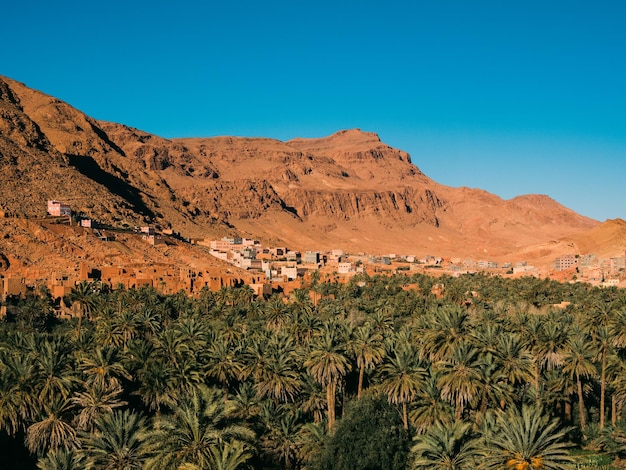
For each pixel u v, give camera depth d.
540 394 62.66
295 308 104.62
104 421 46.22
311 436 56.22
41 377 53.41
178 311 112.81
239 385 66.25
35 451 51.19
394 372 55.53
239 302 135.75
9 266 144.50
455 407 54.56
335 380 61.03
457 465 41.03
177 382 58.97
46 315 107.00
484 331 62.00
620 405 65.50
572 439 64.19
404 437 50.62
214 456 40.34
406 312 129.75
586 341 72.94
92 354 59.56
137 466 41.81
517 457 37.03
